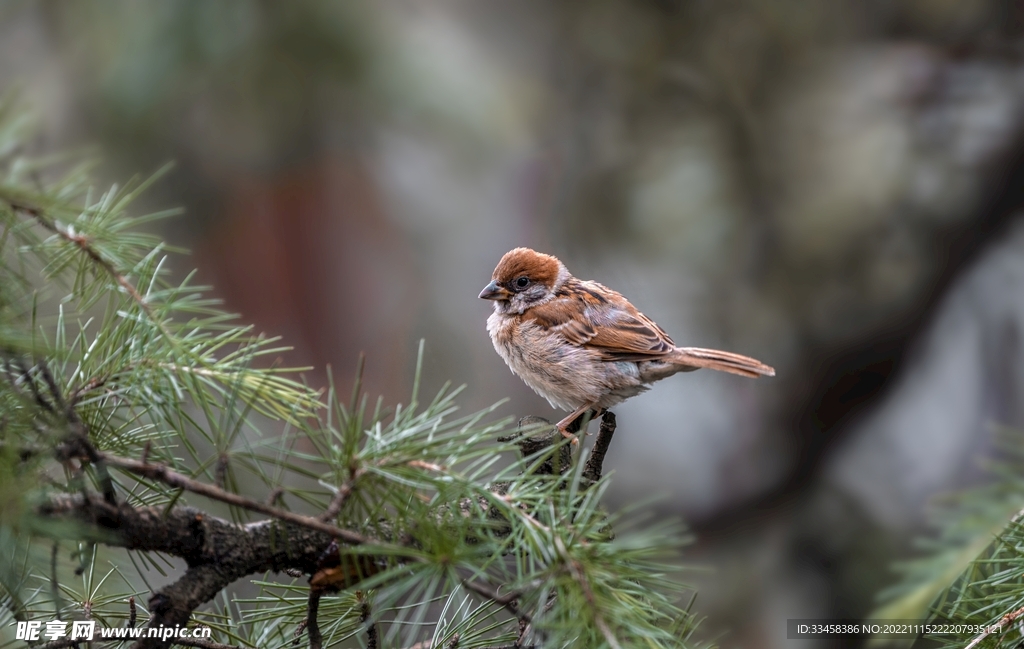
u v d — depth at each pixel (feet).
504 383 40.65
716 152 40.40
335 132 36.58
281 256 39.88
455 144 37.63
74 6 32.40
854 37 39.83
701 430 42.50
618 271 40.75
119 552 15.28
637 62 40.93
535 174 41.27
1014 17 37.93
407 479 11.50
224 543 12.17
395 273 41.16
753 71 40.16
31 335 10.91
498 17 41.04
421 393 40.11
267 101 33.88
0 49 32.68
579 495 11.99
